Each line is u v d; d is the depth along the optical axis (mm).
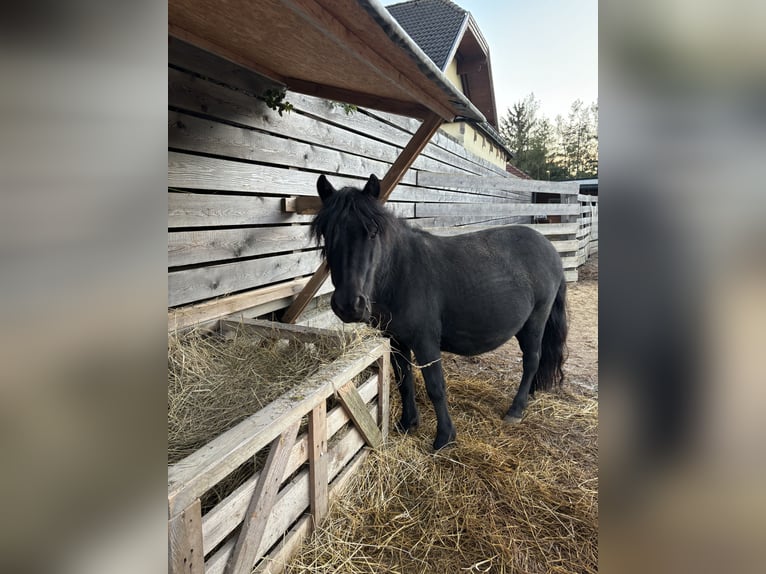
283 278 3303
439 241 2600
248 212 2865
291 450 1507
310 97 3373
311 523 1673
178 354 2223
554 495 2080
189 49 2318
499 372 3645
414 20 10320
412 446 2395
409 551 1709
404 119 4934
